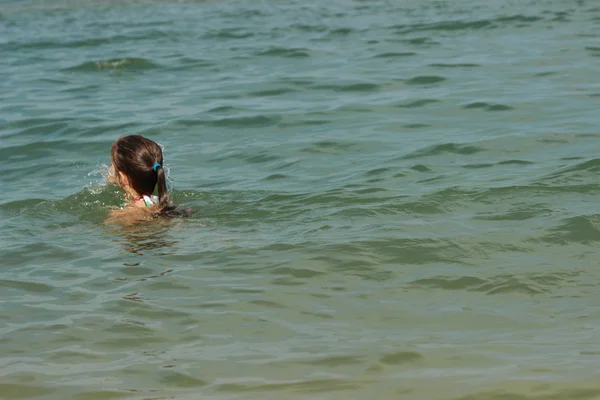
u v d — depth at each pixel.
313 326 9.03
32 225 12.84
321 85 21.78
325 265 10.62
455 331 8.80
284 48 26.81
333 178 14.57
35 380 8.08
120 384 7.93
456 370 7.91
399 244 11.15
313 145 16.75
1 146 17.75
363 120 18.47
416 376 7.84
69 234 12.35
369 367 8.05
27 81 23.72
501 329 8.80
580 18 29.72
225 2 38.81
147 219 12.73
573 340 8.43
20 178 15.77
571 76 21.50
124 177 13.27
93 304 9.80
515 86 20.75
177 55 26.47
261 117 19.03
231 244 11.49
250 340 8.76
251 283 10.19
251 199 13.53
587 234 11.23
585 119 17.52
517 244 11.04
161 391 7.77
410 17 31.73
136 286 10.25
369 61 24.45
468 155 15.52
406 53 25.36
